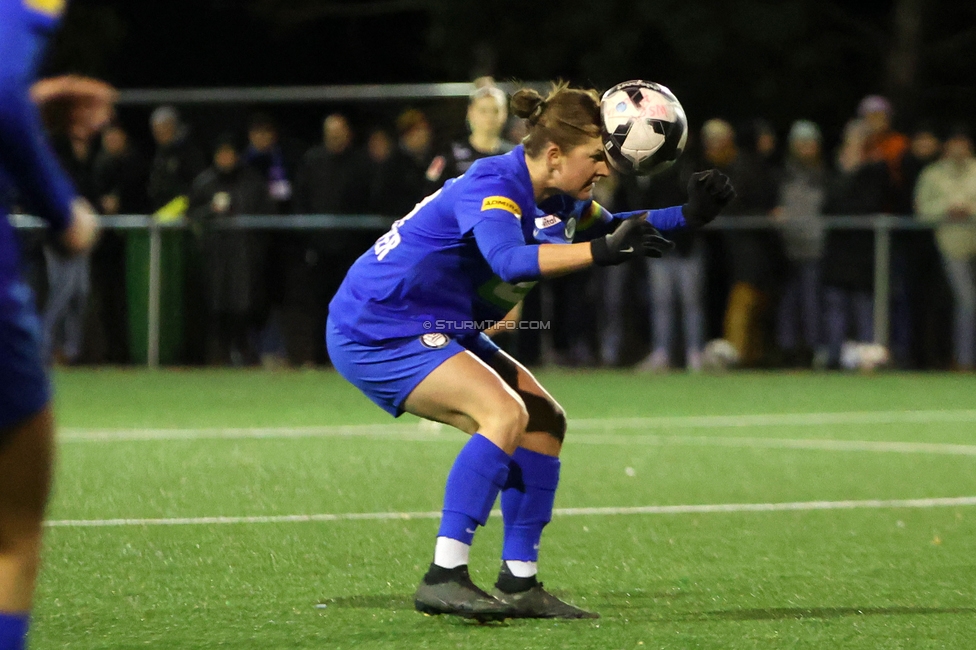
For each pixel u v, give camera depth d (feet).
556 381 167.84
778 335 182.50
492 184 53.72
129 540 70.95
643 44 242.99
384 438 115.75
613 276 180.04
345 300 56.85
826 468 100.22
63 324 181.88
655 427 125.08
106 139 180.55
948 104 266.36
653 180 163.32
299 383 166.20
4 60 33.04
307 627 53.36
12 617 37.04
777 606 57.57
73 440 113.19
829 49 254.47
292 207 178.29
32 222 178.19
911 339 178.50
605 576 63.77
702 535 74.23
